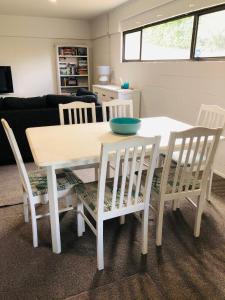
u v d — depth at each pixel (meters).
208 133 1.63
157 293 1.50
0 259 1.74
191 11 3.25
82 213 1.91
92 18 6.23
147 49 4.52
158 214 1.81
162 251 1.83
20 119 3.18
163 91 3.95
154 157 1.54
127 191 1.77
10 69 6.01
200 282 1.58
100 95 5.25
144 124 2.41
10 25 5.84
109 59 5.82
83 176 3.03
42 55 6.36
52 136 2.01
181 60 3.61
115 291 1.51
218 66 2.85
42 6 4.87
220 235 2.01
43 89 6.61
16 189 2.70
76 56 6.45
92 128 2.25
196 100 3.27
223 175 3.01
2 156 3.29
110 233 2.03
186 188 1.82
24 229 2.06
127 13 4.65
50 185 1.61
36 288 1.53
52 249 1.83
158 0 3.75
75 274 1.63
